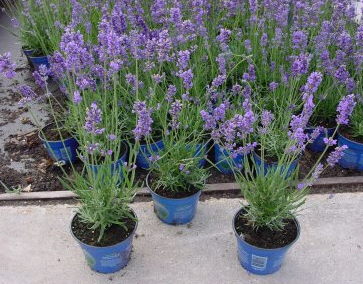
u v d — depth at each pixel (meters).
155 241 0.80
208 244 0.79
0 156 1.03
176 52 1.00
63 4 1.32
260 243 0.70
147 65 0.85
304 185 0.70
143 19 1.14
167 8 1.08
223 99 0.99
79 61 0.75
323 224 0.82
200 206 0.88
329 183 0.91
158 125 0.93
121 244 0.70
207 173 0.96
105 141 0.85
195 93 0.96
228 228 0.82
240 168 0.85
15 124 1.15
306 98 0.69
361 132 0.91
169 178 0.78
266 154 0.89
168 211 0.81
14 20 1.45
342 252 0.77
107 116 0.84
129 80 0.84
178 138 0.88
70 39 0.72
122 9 1.12
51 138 0.97
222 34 0.94
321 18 1.21
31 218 0.85
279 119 0.92
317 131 0.69
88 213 0.71
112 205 0.71
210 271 0.74
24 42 1.42
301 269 0.74
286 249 0.69
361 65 0.98
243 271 0.74
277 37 1.04
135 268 0.75
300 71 0.84
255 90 1.05
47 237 0.81
